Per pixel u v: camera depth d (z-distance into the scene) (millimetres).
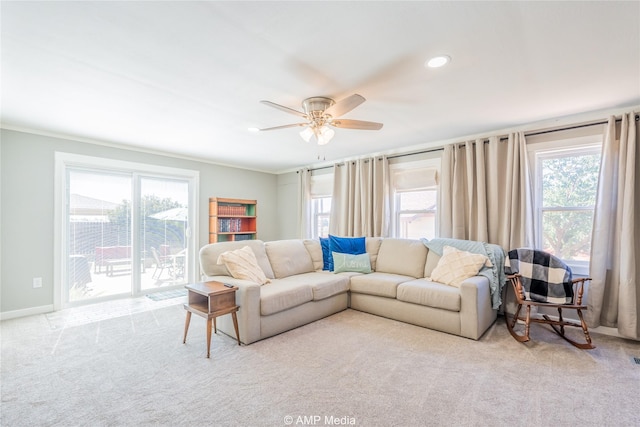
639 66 2094
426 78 2277
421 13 1549
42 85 2373
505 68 2127
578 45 1842
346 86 2404
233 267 3061
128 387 1999
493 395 1898
